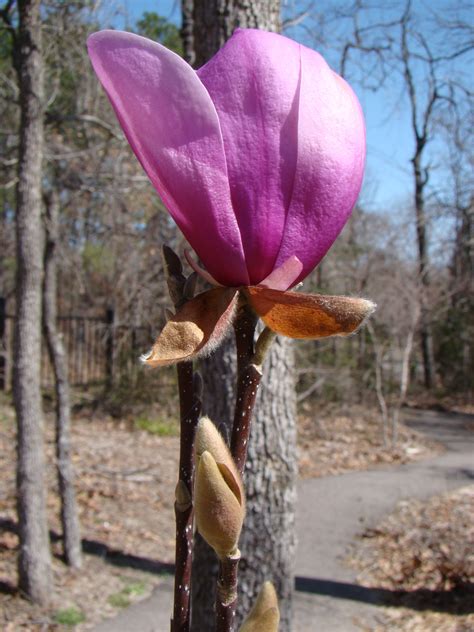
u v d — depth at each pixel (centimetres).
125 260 1466
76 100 779
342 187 87
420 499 948
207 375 386
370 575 686
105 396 1367
